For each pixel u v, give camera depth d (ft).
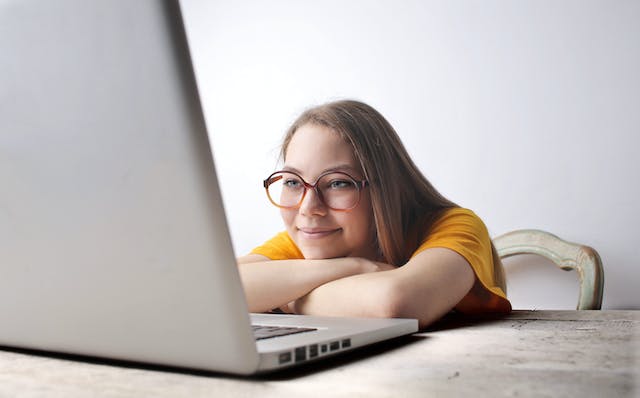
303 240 3.94
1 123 1.21
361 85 6.73
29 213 1.23
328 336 1.38
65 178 1.14
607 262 5.27
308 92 7.14
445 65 6.18
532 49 5.70
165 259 1.06
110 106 1.04
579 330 1.96
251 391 1.07
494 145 5.89
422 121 6.31
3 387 1.13
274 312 3.26
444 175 6.16
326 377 1.20
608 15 5.32
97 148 1.08
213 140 7.86
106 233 1.11
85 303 1.22
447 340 1.77
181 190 1.00
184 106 0.96
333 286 2.68
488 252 3.34
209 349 1.09
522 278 5.51
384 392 1.06
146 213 1.05
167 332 1.12
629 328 1.99
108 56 1.02
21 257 1.29
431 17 6.26
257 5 7.54
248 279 3.04
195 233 1.01
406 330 1.80
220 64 7.84
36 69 1.12
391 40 6.54
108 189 1.08
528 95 5.71
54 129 1.12
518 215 5.74
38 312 1.34
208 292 1.04
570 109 5.49
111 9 1.00
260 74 7.52
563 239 5.49
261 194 7.49
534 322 2.30
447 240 3.05
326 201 3.84
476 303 3.11
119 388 1.11
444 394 1.04
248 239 7.57
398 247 3.69
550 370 1.25
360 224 3.83
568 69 5.51
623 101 5.25
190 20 8.12
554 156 5.57
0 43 1.17
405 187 3.86
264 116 7.48
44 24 1.10
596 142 5.36
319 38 7.06
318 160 3.83
